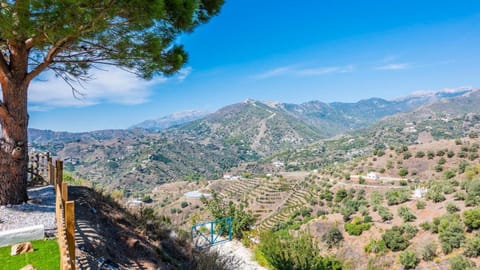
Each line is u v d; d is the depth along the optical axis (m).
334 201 69.31
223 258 8.15
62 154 196.38
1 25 4.52
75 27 4.98
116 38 6.05
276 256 9.09
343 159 171.88
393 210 46.00
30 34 4.85
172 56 6.87
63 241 3.07
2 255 4.42
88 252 4.50
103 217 6.55
